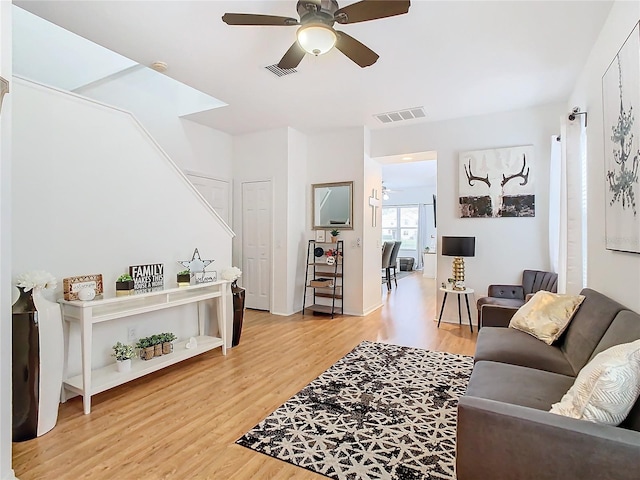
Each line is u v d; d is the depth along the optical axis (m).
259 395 2.59
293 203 5.25
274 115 4.57
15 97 2.22
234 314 3.67
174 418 2.26
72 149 2.53
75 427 2.15
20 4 2.29
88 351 2.32
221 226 3.83
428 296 6.64
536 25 2.50
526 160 4.21
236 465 1.80
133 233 2.95
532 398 1.65
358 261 5.14
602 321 1.97
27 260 2.29
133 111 4.41
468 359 3.30
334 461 1.83
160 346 2.99
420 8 2.30
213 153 5.28
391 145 5.09
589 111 2.92
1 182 1.60
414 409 2.37
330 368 3.11
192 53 2.94
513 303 3.66
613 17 2.26
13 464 1.79
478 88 3.63
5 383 1.62
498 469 1.27
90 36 2.69
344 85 3.58
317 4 1.96
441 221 4.72
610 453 1.12
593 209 2.78
